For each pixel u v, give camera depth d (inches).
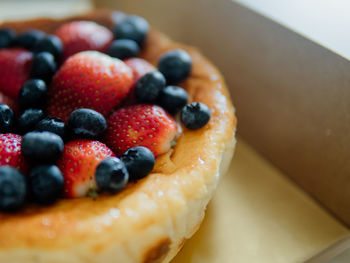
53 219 7.0
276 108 10.7
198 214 8.2
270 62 10.5
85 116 7.9
